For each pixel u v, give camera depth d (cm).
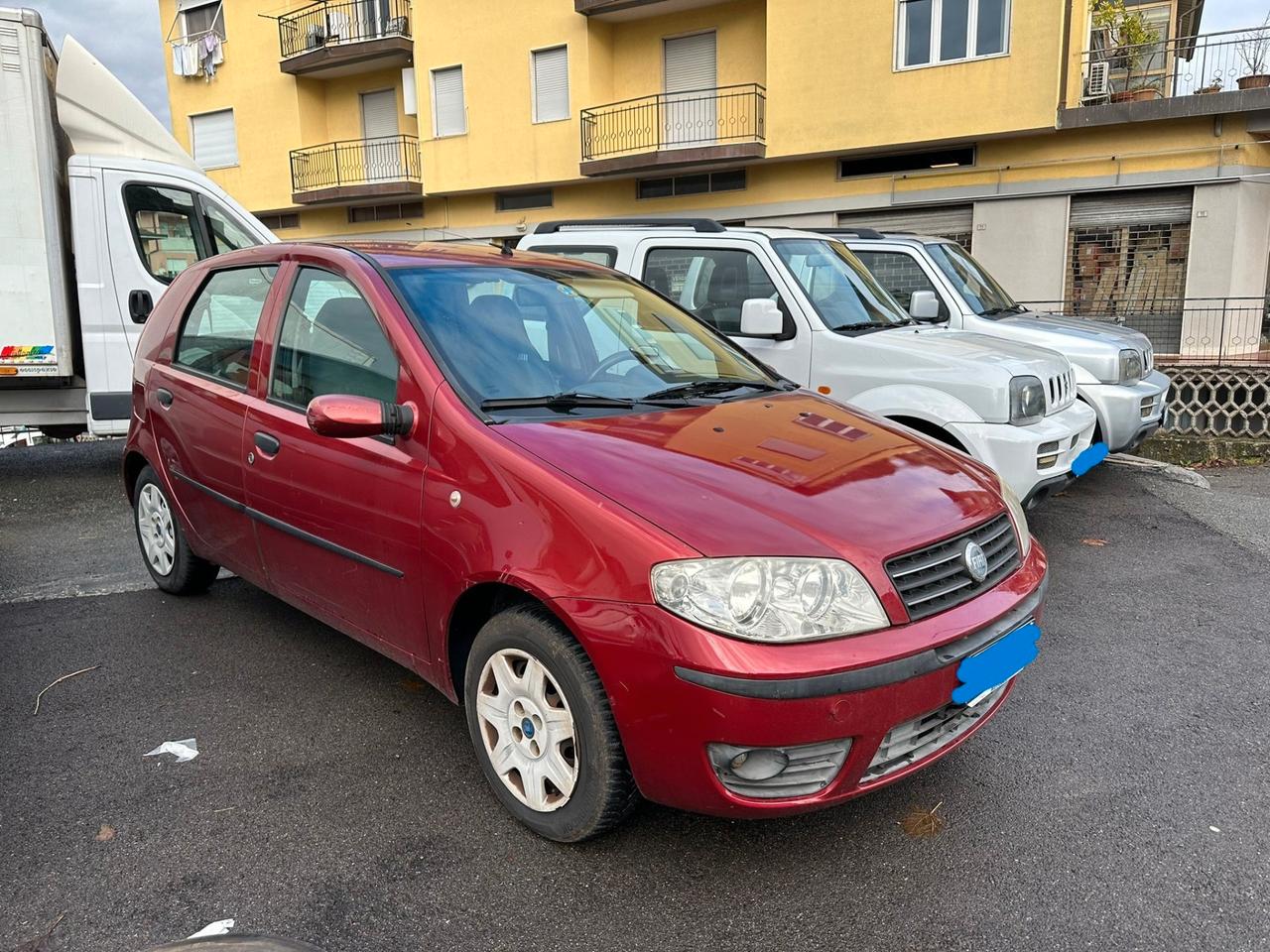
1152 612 477
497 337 327
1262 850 270
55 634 437
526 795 273
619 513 246
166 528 472
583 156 1978
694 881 256
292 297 371
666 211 1973
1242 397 1128
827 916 242
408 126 2330
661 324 394
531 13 1988
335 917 241
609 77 2008
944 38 1585
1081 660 413
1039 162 1583
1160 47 1636
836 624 231
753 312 552
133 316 761
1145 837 277
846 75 1669
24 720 350
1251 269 1510
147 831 278
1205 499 746
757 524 243
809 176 1806
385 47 2164
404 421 297
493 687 283
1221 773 314
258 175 2484
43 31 728
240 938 148
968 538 270
